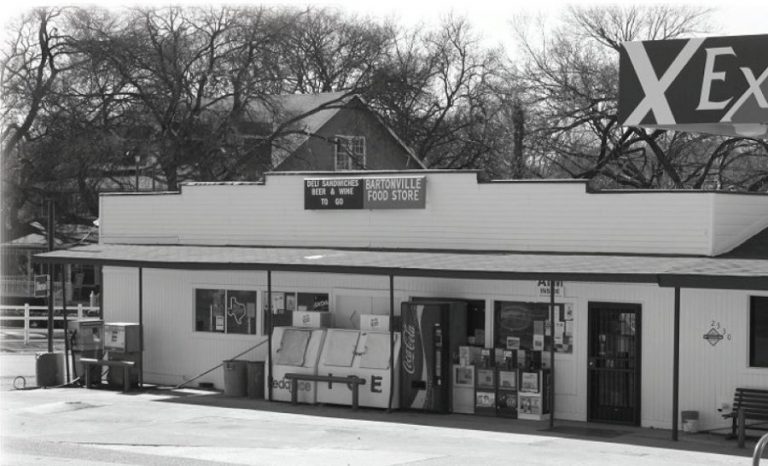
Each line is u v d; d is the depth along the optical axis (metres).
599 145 50.03
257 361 25.59
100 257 26.20
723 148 46.66
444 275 20.95
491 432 20.41
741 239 21.73
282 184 26.61
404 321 22.98
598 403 21.81
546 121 49.50
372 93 55.34
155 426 21.14
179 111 49.59
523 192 23.22
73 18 49.62
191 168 50.09
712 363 20.58
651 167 50.47
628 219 22.00
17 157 49.56
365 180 25.19
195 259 24.66
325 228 25.94
